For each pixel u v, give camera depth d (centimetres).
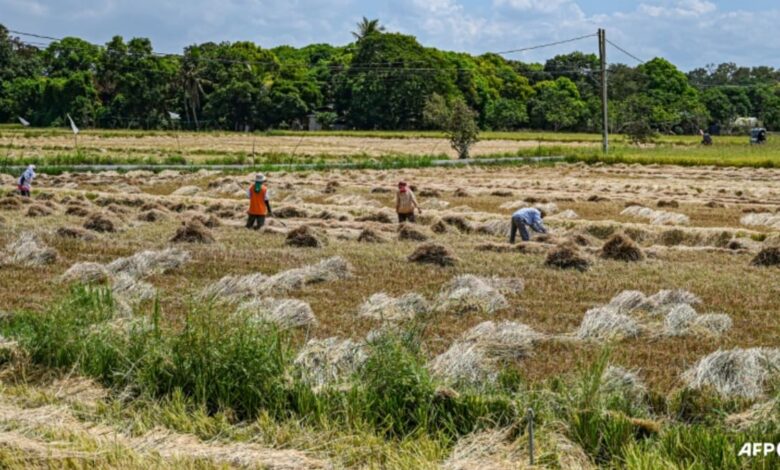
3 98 9800
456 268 1540
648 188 3259
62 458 715
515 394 834
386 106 9656
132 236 1895
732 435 746
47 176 3647
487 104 10650
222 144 6719
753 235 2002
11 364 936
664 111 10431
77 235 1845
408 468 707
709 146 6656
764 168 4594
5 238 1825
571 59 13550
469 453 732
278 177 3800
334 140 7662
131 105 9581
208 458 725
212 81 10000
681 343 1060
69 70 10250
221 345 874
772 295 1333
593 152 5447
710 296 1323
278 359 870
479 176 4084
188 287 1384
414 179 3831
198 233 1825
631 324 1098
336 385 848
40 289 1351
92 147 5950
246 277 1375
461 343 1007
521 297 1318
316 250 1719
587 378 827
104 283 1388
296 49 14700
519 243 1752
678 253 1742
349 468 721
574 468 704
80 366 922
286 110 9631
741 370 884
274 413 816
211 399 853
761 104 12962
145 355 903
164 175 3834
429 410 802
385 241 1852
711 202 2697
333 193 3095
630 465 690
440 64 10569
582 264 1540
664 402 845
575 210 2605
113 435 779
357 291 1353
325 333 1107
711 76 18488
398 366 832
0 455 715
